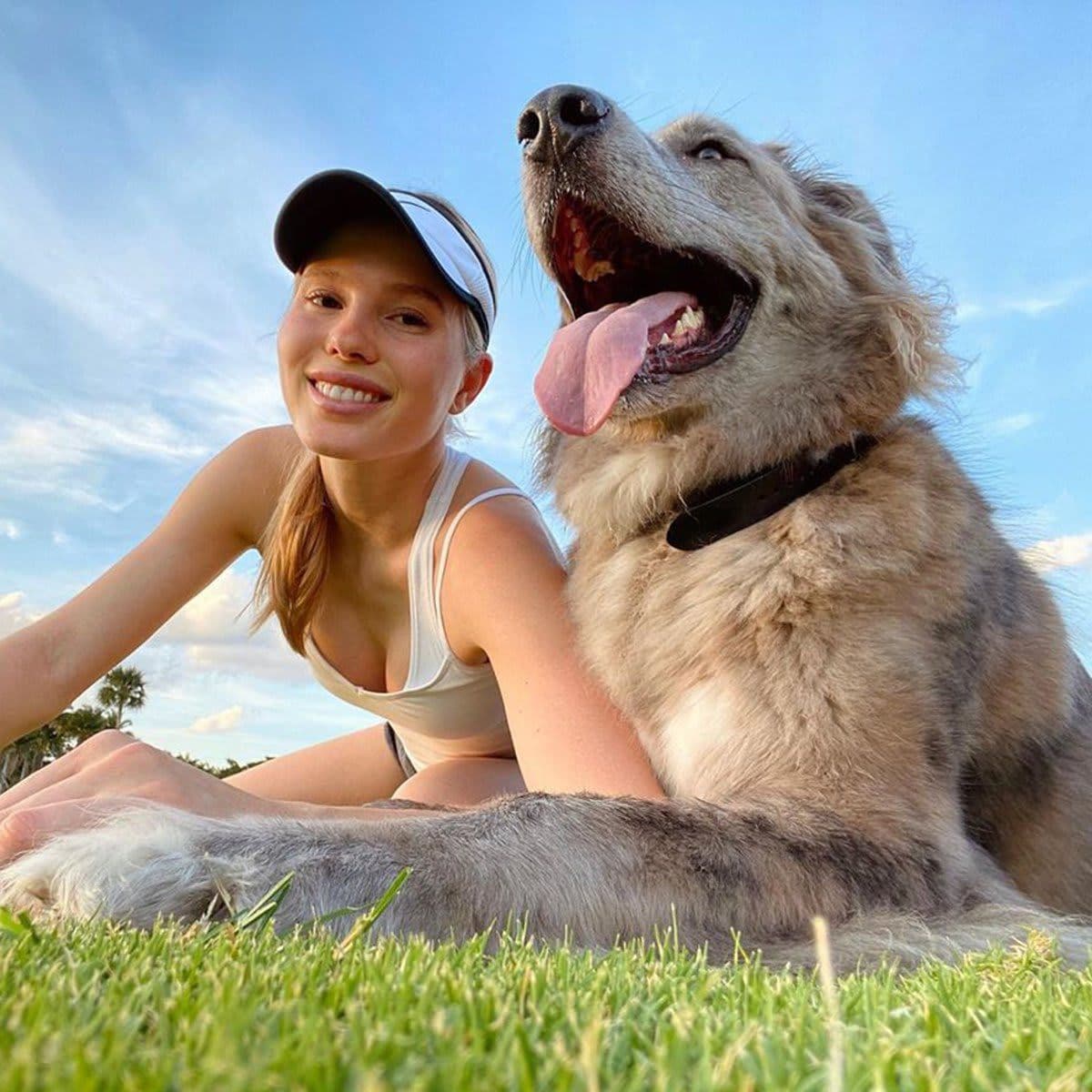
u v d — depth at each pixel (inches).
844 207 37.2
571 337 30.7
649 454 30.9
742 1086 7.2
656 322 30.7
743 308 31.9
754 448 30.2
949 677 27.0
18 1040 7.5
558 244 33.6
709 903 20.8
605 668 30.0
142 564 32.4
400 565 33.4
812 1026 9.8
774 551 27.7
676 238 31.8
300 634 34.6
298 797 42.8
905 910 22.5
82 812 19.4
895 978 16.4
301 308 30.5
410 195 32.2
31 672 29.4
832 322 32.6
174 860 17.1
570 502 33.1
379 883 18.0
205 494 34.2
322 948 13.0
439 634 33.2
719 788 26.1
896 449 30.0
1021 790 30.8
